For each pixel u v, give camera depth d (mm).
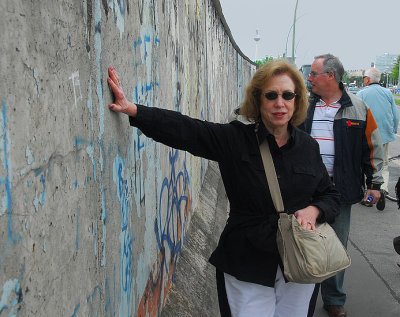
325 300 3582
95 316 1496
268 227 2064
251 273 2100
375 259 4836
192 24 4852
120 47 1858
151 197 2535
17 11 937
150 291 2498
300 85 2121
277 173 2082
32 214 991
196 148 2041
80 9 1351
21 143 943
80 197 1336
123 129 1927
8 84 894
